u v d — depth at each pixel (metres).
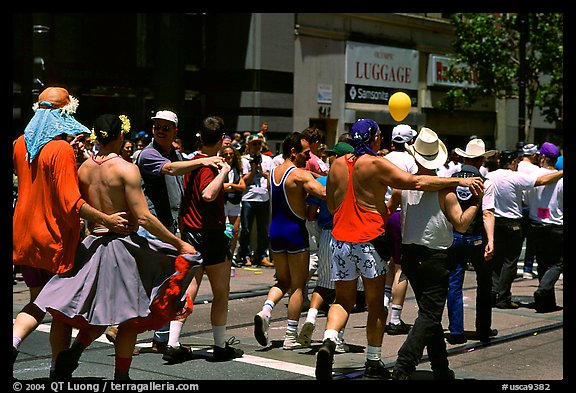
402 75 35.06
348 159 8.48
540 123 44.22
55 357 7.53
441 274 8.06
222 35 29.42
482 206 10.39
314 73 30.89
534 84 33.50
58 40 25.34
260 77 28.78
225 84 29.39
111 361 9.16
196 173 9.18
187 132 28.47
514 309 13.11
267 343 10.23
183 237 9.24
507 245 13.04
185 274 7.23
